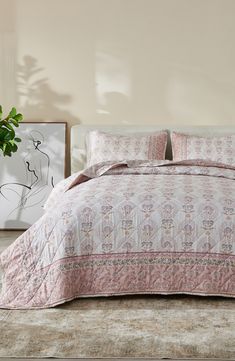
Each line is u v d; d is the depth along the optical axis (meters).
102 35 5.51
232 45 5.43
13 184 5.50
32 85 5.60
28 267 3.47
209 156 5.01
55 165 5.50
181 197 3.58
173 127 5.41
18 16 5.54
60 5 5.51
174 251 3.45
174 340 2.84
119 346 2.77
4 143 4.94
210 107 5.50
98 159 5.09
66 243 3.43
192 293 3.44
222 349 2.73
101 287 3.46
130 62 5.52
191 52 5.46
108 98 5.57
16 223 5.50
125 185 3.83
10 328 3.01
